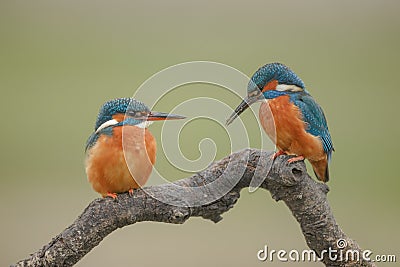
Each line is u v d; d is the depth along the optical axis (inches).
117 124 271.3
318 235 258.8
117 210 241.9
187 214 245.9
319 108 314.0
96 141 271.6
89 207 242.7
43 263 237.1
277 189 252.8
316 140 307.9
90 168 272.4
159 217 246.5
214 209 250.2
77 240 237.9
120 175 268.1
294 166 246.4
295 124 304.2
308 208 255.1
